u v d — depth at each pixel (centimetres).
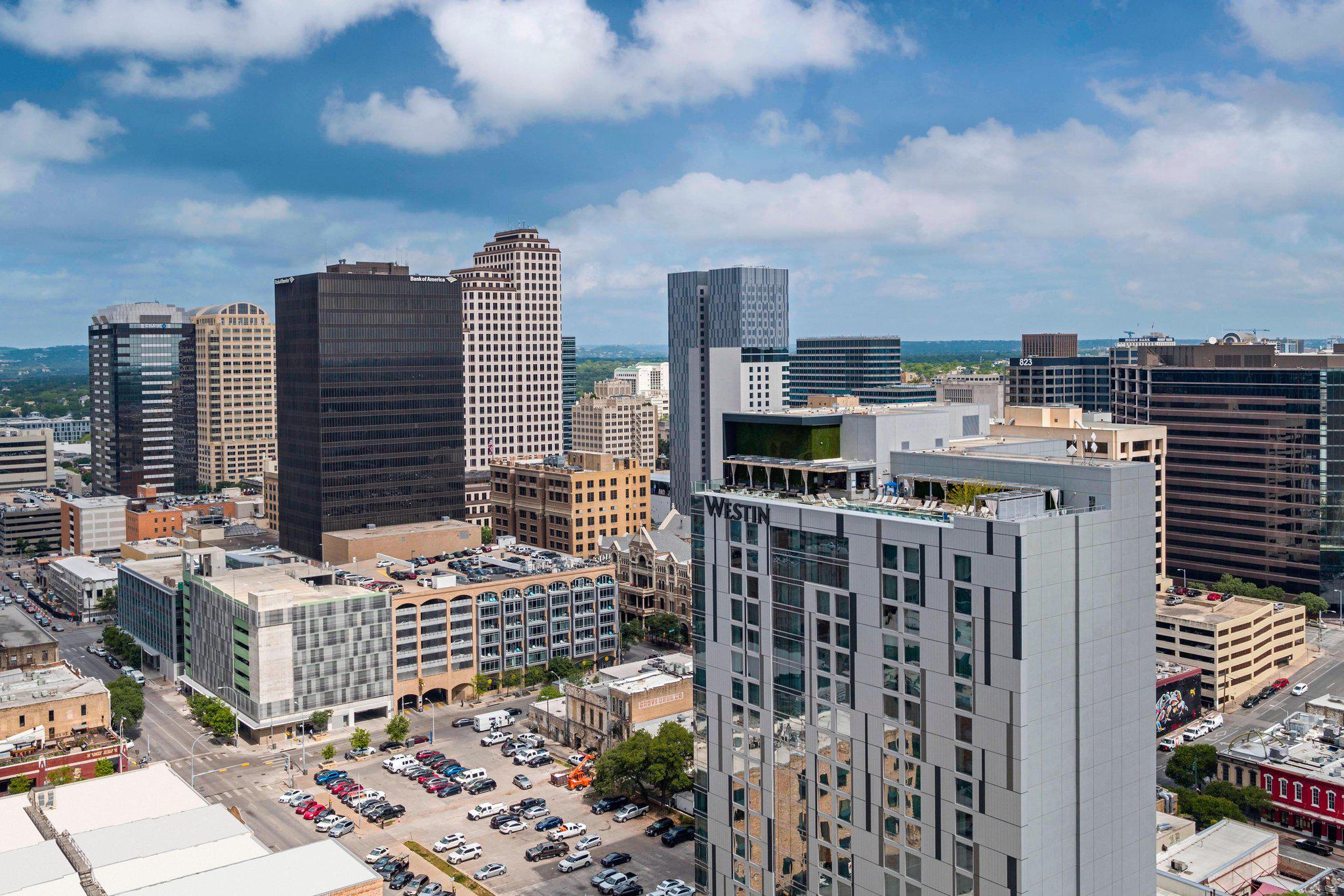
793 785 10838
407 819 18900
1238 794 17962
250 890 12125
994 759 8869
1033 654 8688
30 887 12275
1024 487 9638
